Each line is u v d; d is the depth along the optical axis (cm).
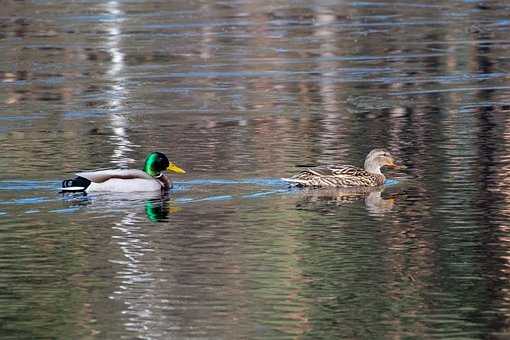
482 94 2867
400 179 2005
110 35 3825
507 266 1512
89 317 1340
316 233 1672
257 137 2388
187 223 1728
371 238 1645
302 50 3547
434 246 1605
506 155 2170
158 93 2941
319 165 2095
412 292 1420
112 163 2145
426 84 3016
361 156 2180
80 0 4653
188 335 1283
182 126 2530
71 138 2408
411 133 2408
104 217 1764
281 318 1334
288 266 1518
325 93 2911
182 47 3603
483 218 1741
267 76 3153
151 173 1942
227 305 1377
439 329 1297
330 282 1457
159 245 1617
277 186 1955
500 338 1272
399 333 1288
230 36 3806
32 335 1290
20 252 1591
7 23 4072
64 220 1748
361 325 1309
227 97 2880
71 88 3022
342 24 4044
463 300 1387
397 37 3766
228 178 2012
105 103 2822
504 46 3566
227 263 1539
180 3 4584
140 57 3453
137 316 1341
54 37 3791
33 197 1884
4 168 2102
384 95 2873
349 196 1891
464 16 4194
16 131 2495
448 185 1952
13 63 3375
